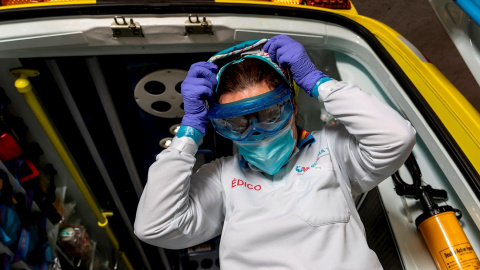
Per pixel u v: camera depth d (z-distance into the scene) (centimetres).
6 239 125
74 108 131
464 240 88
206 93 88
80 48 108
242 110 82
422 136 102
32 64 116
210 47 115
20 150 131
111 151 149
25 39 101
